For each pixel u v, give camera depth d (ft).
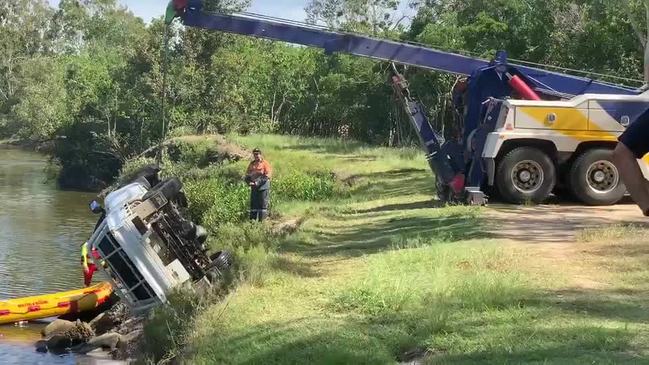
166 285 39.78
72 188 154.51
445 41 126.93
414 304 24.41
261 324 24.08
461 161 52.95
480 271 27.89
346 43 56.70
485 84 52.16
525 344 19.16
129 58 169.99
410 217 46.37
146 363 27.81
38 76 301.43
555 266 28.53
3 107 303.68
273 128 169.89
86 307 48.39
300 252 37.45
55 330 43.83
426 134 54.03
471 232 37.68
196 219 71.82
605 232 34.42
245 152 119.55
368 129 165.07
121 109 161.68
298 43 57.41
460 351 19.36
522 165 48.70
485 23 126.31
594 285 25.44
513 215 43.68
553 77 52.26
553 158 49.06
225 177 96.17
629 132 10.50
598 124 48.34
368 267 30.86
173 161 131.85
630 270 27.35
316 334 22.15
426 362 19.11
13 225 96.53
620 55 110.42
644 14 104.01
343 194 75.92
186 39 162.30
